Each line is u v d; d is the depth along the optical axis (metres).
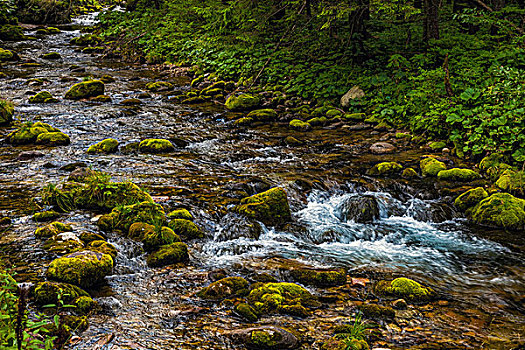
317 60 13.98
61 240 4.72
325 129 10.34
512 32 11.89
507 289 4.55
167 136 9.41
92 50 20.78
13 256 4.42
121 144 8.71
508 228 6.03
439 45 12.69
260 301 3.96
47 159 7.66
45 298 3.57
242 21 14.63
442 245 5.66
